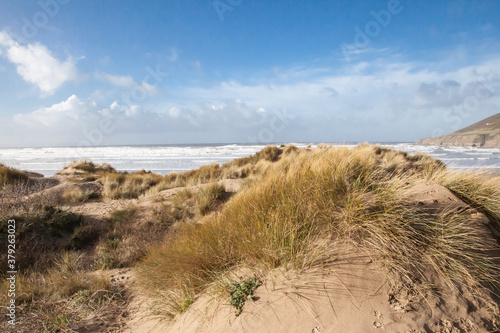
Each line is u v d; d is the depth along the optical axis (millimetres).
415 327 1759
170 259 3598
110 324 3188
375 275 2152
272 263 2555
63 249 6594
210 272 3031
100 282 4188
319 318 1870
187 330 2346
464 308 1922
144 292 3783
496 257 2432
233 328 2010
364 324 1788
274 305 2066
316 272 2271
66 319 3186
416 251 2363
